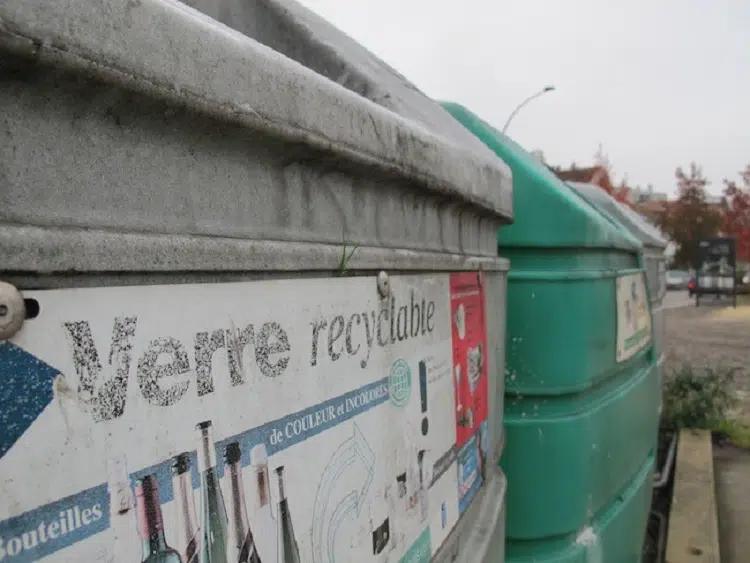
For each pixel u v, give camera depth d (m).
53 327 0.76
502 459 3.02
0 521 0.70
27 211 0.75
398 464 1.60
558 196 3.03
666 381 8.71
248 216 1.09
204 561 0.95
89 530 0.79
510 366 3.06
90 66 0.76
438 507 1.88
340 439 1.33
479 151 2.33
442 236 1.96
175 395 0.91
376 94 2.02
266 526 1.08
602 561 3.43
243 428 1.04
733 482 6.54
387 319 1.56
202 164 0.99
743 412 9.12
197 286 0.96
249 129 1.02
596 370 3.33
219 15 1.85
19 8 0.69
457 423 2.06
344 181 1.37
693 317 23.89
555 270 3.09
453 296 2.04
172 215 0.93
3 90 0.72
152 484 0.87
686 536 4.89
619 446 3.75
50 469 0.75
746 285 36.31
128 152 0.87
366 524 1.43
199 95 0.92
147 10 0.84
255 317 1.08
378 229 1.53
